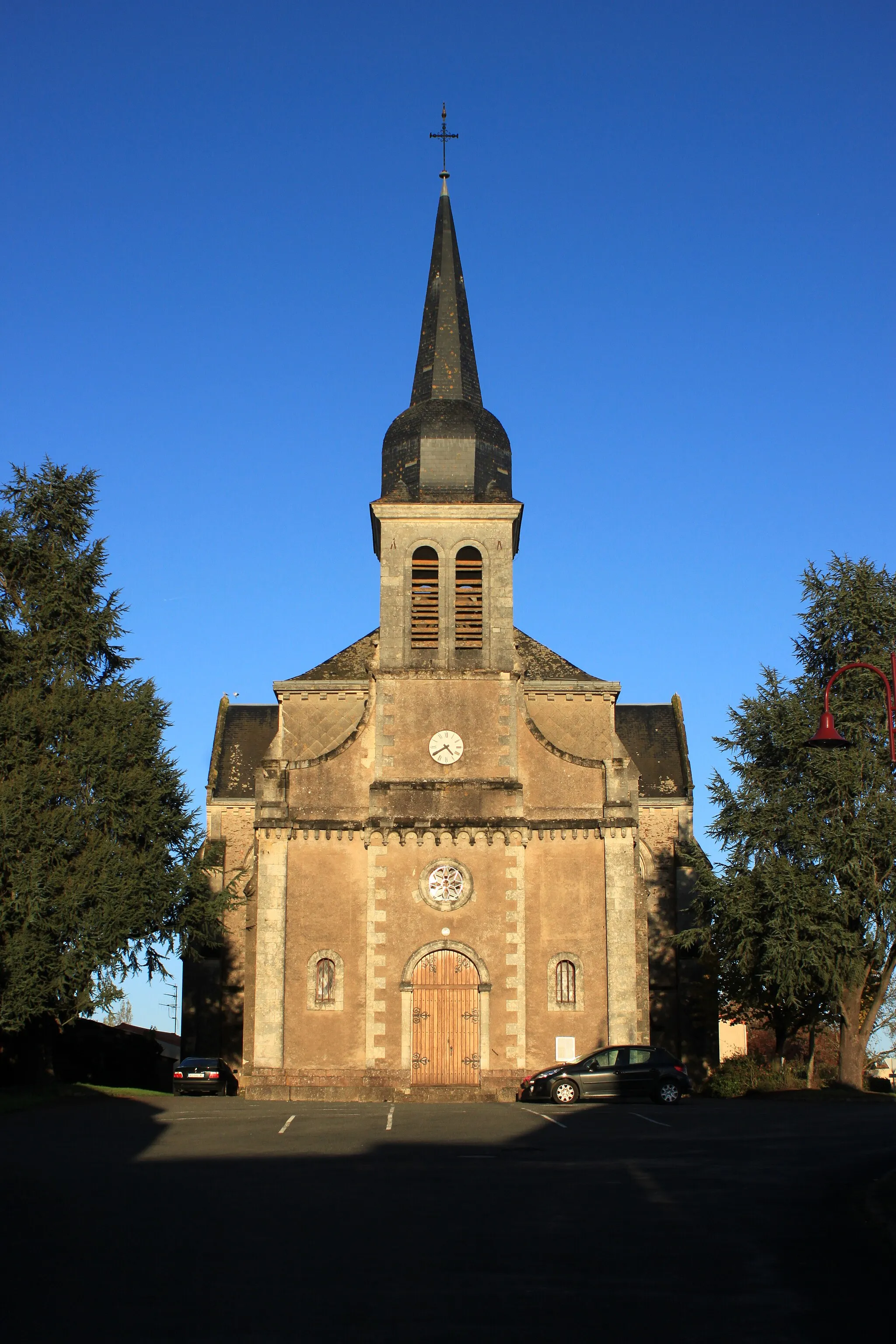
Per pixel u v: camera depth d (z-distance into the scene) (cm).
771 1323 1073
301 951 3725
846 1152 2131
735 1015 4791
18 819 3566
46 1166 1952
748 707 4241
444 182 4412
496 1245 1357
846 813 3972
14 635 3962
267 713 5378
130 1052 4675
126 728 3894
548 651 4444
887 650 4075
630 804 3803
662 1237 1405
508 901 3741
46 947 3475
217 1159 2045
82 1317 1069
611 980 3694
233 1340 1005
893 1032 4456
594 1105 3244
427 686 3894
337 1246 1348
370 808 3797
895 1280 1221
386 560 3994
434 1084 3638
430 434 4062
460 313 4269
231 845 5000
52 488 4134
